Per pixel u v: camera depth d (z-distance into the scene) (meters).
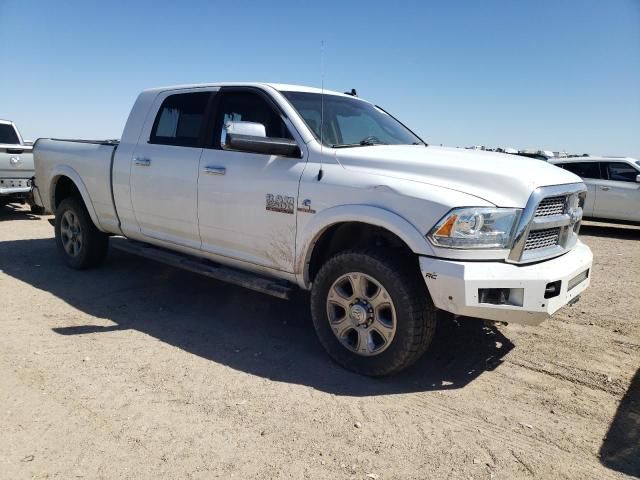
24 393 3.15
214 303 5.03
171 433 2.78
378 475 2.49
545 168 3.63
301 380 3.46
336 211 3.46
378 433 2.85
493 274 3.04
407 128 5.17
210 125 4.45
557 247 3.51
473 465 2.60
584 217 12.23
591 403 3.25
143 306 4.89
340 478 2.46
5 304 4.84
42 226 9.54
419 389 3.38
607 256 8.49
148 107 5.08
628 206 11.59
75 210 5.87
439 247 3.09
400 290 3.25
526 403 3.24
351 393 3.30
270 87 4.20
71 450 2.60
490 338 4.25
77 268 6.05
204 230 4.41
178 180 4.52
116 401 3.10
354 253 3.43
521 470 2.57
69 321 4.44
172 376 3.46
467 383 3.49
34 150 6.49
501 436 2.87
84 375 3.42
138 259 6.67
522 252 3.16
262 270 4.11
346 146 3.91
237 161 4.12
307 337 4.23
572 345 4.16
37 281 5.64
